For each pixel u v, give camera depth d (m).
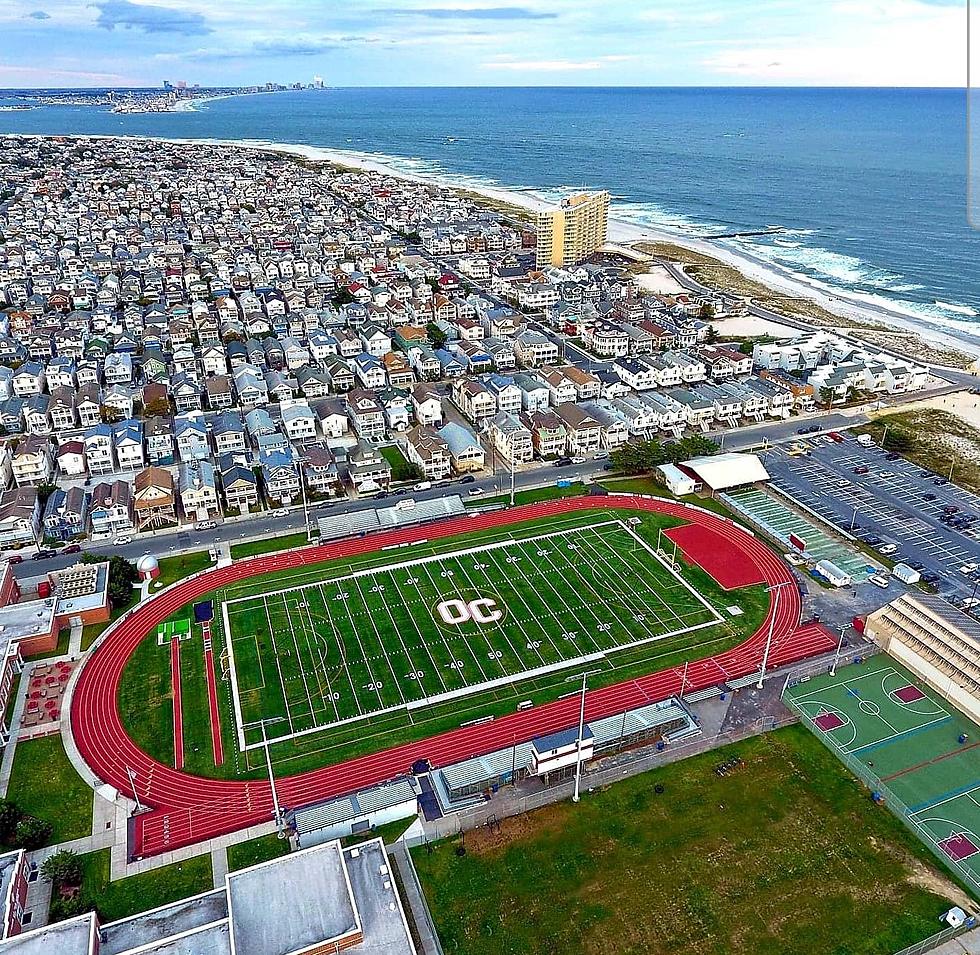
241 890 74.44
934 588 125.31
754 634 115.75
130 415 188.38
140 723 100.94
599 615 119.81
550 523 143.75
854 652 112.25
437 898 78.56
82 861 82.56
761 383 195.25
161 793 91.12
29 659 111.62
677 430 176.38
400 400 185.62
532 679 107.50
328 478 153.88
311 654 112.19
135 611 121.44
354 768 94.12
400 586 126.62
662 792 90.81
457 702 103.69
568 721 100.44
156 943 69.06
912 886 79.62
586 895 79.00
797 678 107.19
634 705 102.88
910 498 152.50
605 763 95.12
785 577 128.75
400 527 142.50
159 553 136.50
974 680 100.19
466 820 87.44
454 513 145.75
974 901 78.12
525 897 78.75
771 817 87.56
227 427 167.88
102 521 141.38
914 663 107.75
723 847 84.06
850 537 138.62
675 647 113.25
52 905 77.81
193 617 120.00
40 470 155.62
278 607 122.00
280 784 92.12
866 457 168.62
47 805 89.38
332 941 70.00
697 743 97.50
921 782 91.38
